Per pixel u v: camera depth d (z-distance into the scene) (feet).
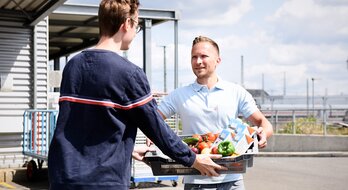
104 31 9.73
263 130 13.10
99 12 9.75
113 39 9.73
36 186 36.22
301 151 73.20
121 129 9.19
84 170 8.97
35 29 42.04
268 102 128.98
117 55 9.45
